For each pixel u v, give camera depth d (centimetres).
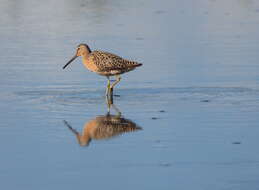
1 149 1227
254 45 2269
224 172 1107
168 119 1423
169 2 3262
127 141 1276
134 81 1794
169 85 1742
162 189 1038
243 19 2809
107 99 1609
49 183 1062
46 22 2697
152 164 1148
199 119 1419
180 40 2352
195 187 1045
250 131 1327
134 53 2119
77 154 1201
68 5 3158
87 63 1719
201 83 1756
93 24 2648
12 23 2681
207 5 3180
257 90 1678
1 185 1056
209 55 2103
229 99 1594
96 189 1038
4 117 1437
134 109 1511
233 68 1927
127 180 1077
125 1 3294
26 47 2225
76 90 1695
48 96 1630
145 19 2762
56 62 2011
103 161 1165
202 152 1205
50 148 1234
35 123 1393
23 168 1130
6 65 1962
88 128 1358
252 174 1095
